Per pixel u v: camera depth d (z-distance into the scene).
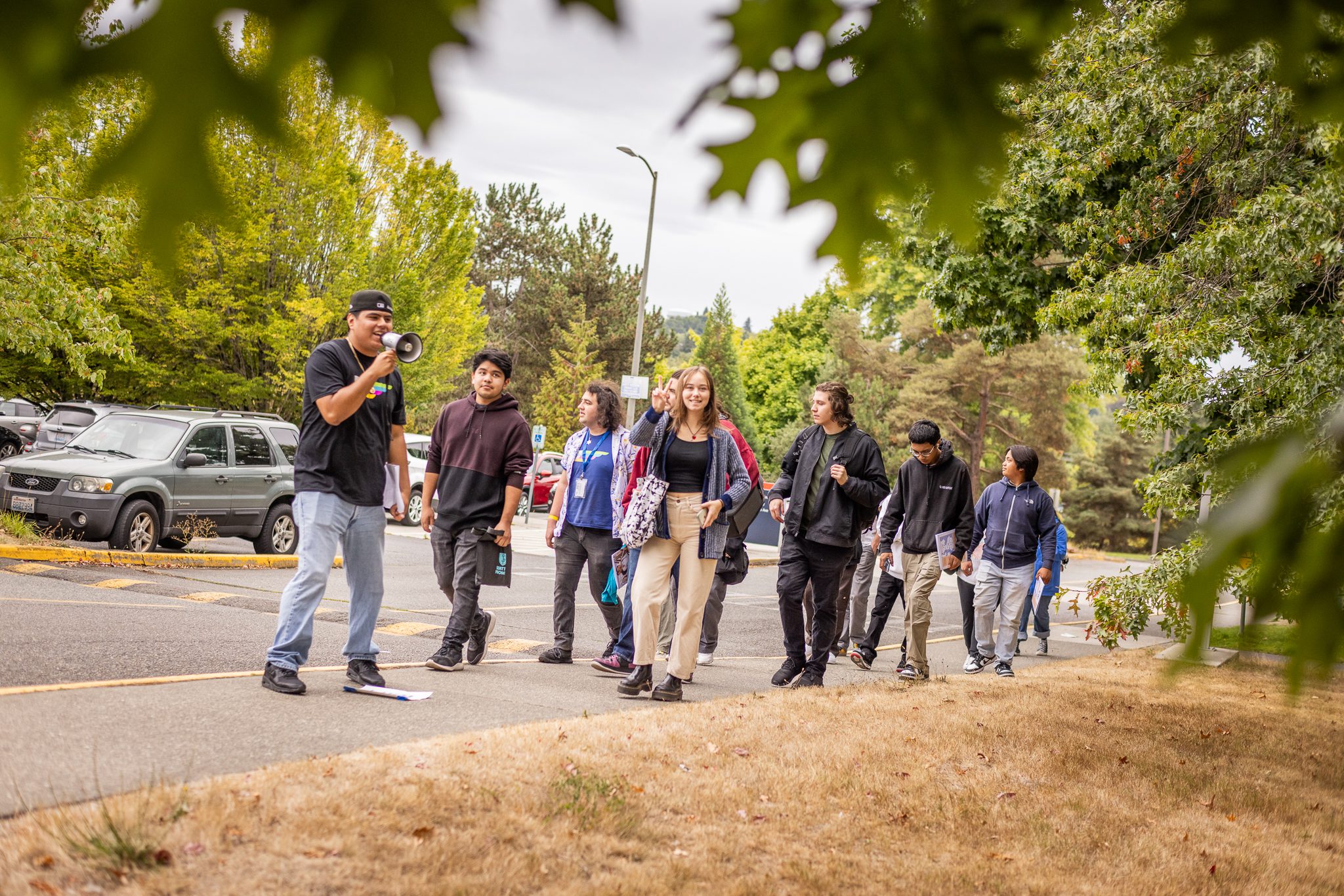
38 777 3.66
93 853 2.90
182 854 3.00
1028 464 9.04
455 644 6.77
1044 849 4.13
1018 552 8.97
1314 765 6.05
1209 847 4.37
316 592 5.64
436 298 26.39
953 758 5.32
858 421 51.59
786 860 3.63
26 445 19.19
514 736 4.71
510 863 3.24
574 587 7.79
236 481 13.42
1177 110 7.71
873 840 4.00
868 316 54.19
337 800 3.53
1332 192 6.83
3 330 12.81
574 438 7.84
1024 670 9.31
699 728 5.31
